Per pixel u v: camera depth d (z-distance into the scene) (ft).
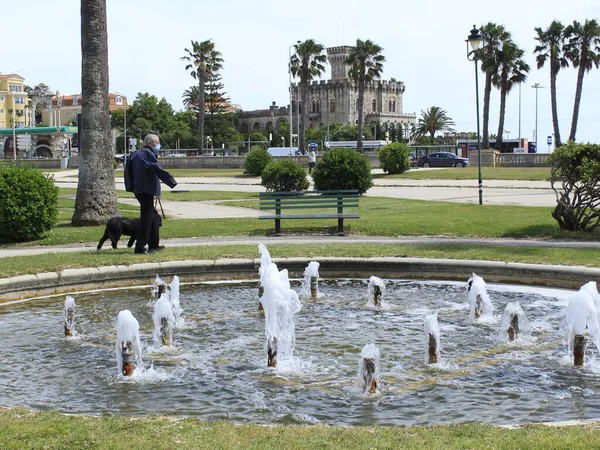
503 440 15.06
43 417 16.81
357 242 50.42
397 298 35.45
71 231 59.93
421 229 57.52
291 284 39.78
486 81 235.40
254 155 169.68
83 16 62.64
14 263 40.24
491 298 34.94
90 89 63.52
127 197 110.93
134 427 16.05
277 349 24.29
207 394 20.70
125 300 35.45
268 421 18.38
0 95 473.67
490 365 23.61
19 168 56.95
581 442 14.82
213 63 272.92
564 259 40.50
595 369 23.15
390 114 510.17
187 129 460.96
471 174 144.66
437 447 14.67
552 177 55.06
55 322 30.58
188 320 30.83
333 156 99.40
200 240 53.93
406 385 21.42
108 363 24.14
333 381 21.88
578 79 220.84
